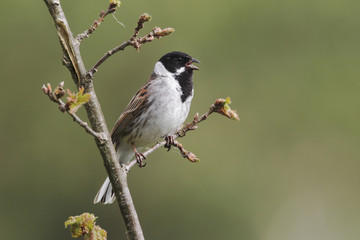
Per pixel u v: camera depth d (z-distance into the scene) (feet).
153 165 48.44
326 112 49.49
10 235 48.26
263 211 48.44
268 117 49.88
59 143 48.98
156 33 15.81
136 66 49.16
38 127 48.88
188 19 49.75
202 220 47.67
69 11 46.57
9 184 48.75
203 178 48.39
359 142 49.14
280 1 51.19
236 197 48.14
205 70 50.08
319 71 50.39
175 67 26.32
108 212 48.57
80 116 48.93
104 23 47.44
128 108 25.79
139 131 25.75
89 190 48.98
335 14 50.98
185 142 48.78
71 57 15.35
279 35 51.13
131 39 15.70
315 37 50.98
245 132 49.78
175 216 47.85
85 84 15.47
